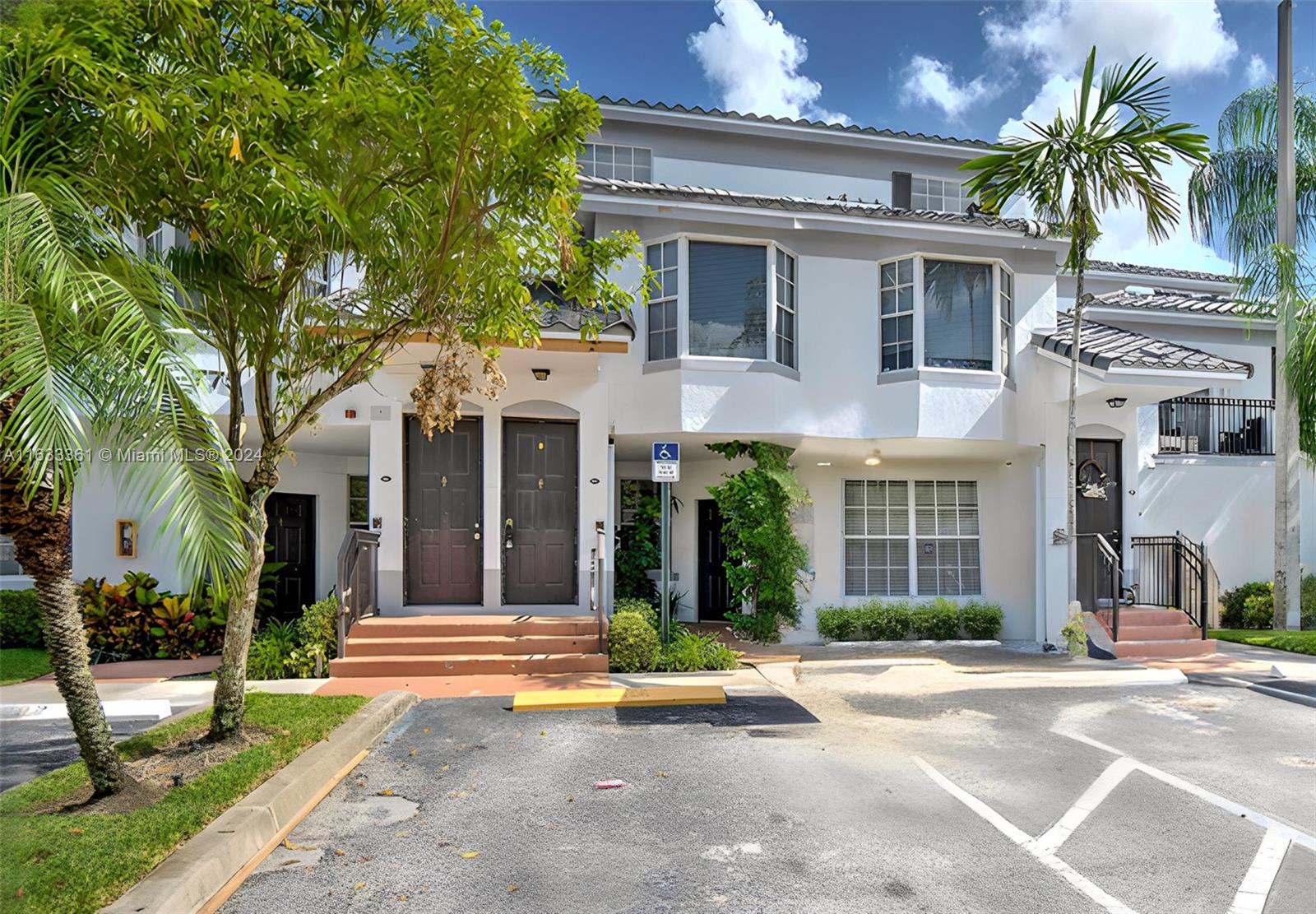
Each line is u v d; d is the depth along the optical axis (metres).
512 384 10.60
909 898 3.87
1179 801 5.28
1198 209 14.26
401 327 6.21
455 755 6.18
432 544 10.55
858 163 15.34
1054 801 5.27
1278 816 5.02
